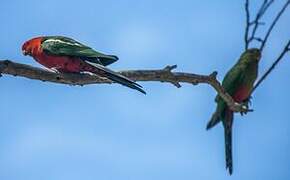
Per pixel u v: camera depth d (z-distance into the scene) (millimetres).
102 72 10695
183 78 10500
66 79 10680
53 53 11844
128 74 10461
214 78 10531
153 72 10492
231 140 11758
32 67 10070
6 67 9781
